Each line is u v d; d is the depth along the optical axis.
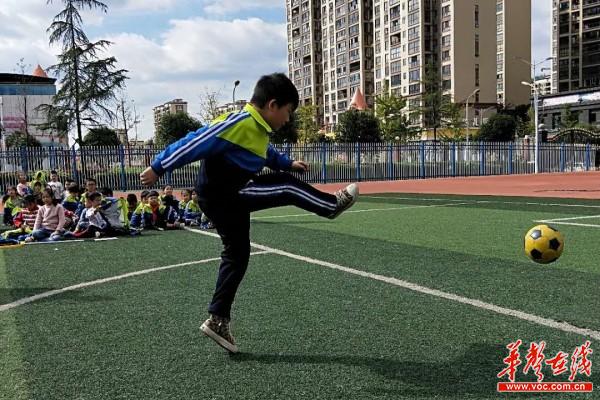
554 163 35.31
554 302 4.25
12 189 12.06
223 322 3.27
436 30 73.81
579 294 4.46
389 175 29.06
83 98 25.31
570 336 3.47
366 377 2.90
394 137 58.66
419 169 29.97
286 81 3.19
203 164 3.28
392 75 79.44
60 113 25.61
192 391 2.77
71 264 6.41
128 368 3.10
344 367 3.05
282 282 5.10
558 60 94.06
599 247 6.62
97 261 6.56
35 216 9.78
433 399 2.63
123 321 4.02
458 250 6.64
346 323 3.84
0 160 21.66
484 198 15.35
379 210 12.20
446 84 72.94
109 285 5.19
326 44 94.44
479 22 72.56
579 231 8.02
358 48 85.62
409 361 3.12
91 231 8.92
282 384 2.84
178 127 46.09
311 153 26.89
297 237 8.02
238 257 3.29
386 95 61.22
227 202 3.23
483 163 32.31
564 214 10.57
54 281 5.46
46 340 3.63
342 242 7.46
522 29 81.69
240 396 2.70
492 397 2.64
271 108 3.18
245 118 3.12
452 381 2.83
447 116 60.50
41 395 2.77
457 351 3.26
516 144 33.75
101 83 25.73
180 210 10.46
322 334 3.61
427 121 60.69
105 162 23.30
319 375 2.94
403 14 76.31
